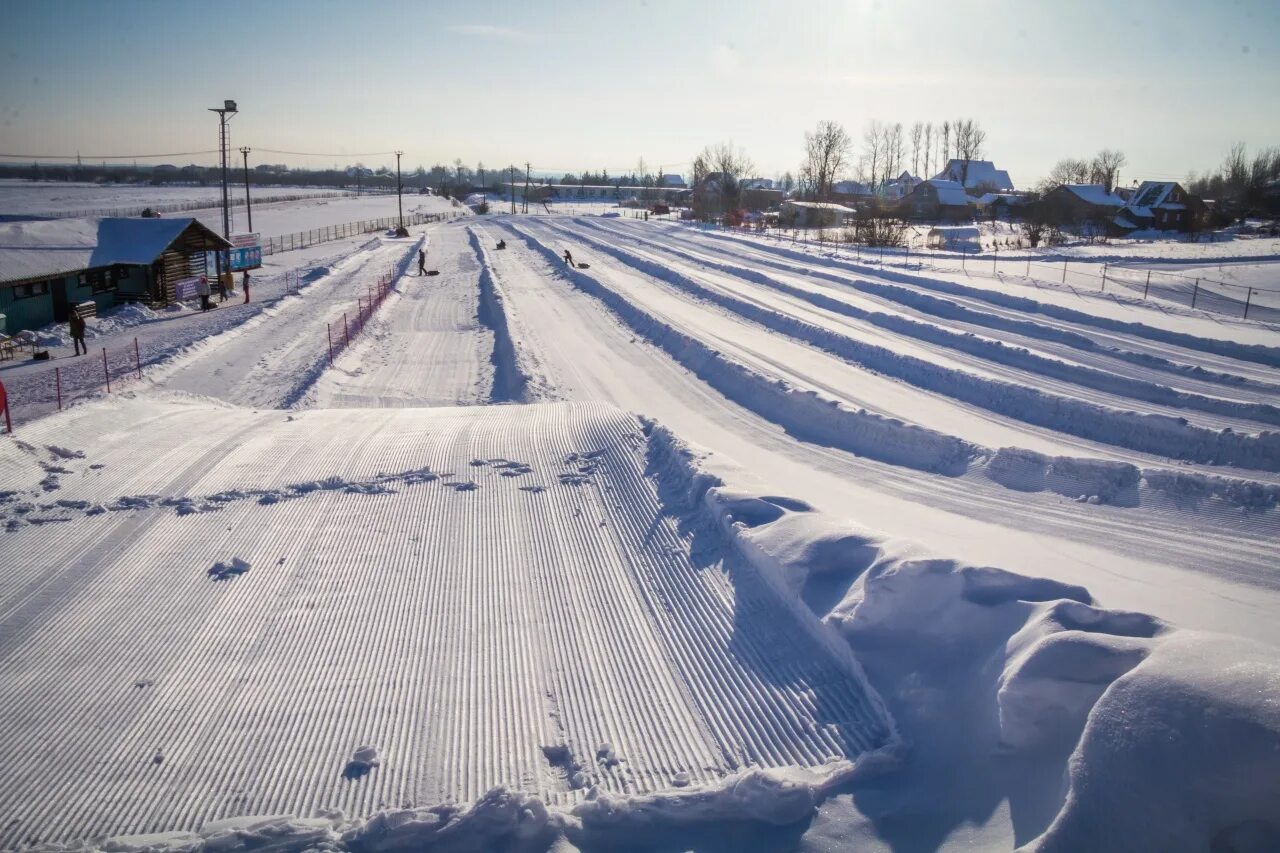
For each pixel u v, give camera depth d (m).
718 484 13.86
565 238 78.88
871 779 7.08
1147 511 14.63
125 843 6.54
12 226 37.81
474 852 6.45
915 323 30.31
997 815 6.23
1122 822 5.36
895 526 14.12
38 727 8.49
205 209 111.44
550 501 15.02
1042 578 8.36
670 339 31.08
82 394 24.22
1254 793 5.05
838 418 20.34
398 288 47.94
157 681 9.38
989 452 17.25
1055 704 6.64
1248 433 17.03
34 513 14.13
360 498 15.20
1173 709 5.57
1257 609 10.84
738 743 7.95
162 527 13.76
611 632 10.41
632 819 6.77
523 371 26.70
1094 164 128.50
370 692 9.18
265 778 7.68
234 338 32.84
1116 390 22.09
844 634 8.86
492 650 10.07
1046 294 36.88
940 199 98.69
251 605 11.24
